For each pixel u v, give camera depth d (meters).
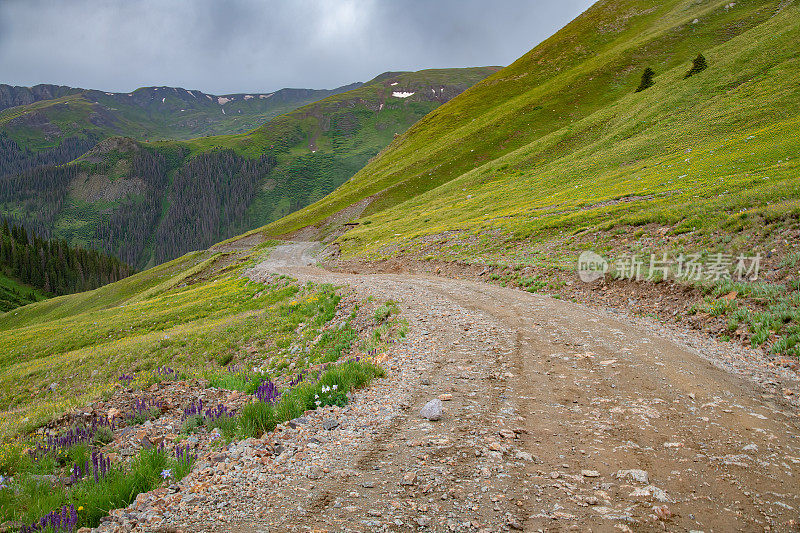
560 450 7.12
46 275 176.25
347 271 55.53
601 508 5.46
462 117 139.12
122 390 14.88
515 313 19.28
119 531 5.55
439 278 36.59
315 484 6.46
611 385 10.23
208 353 27.72
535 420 8.37
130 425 11.53
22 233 196.25
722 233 23.42
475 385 10.55
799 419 8.37
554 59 141.88
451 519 5.33
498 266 34.69
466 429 8.03
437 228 62.25
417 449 7.37
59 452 9.05
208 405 12.64
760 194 26.45
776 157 38.47
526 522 5.20
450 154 114.19
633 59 111.81
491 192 74.38
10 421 12.94
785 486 5.96
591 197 48.44
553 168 73.62
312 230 113.88
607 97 102.44
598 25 145.88
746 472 6.33
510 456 6.91
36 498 6.60
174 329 38.88
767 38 71.12
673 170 47.28
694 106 65.31
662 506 5.45
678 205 33.03
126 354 31.14
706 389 9.86
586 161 67.06
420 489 6.08
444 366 12.27
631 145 63.69
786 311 13.71
